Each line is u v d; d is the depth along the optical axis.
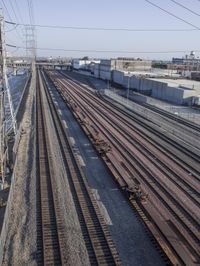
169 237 15.55
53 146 30.31
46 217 17.55
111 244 15.28
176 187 22.08
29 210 18.34
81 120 41.66
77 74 145.25
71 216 17.72
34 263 13.95
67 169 24.62
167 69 129.00
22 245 15.16
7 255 14.46
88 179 22.91
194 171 25.44
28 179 22.56
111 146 31.08
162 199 20.02
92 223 17.06
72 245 15.16
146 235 16.25
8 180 22.03
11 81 107.56
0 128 20.16
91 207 18.73
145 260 14.34
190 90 57.22
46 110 50.06
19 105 52.25
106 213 18.20
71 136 34.50
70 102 57.47
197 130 39.34
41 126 38.16
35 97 64.25
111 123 42.16
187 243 15.52
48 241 15.41
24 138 32.94
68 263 13.92
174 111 51.12
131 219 17.70
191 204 19.72
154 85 68.12
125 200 19.94
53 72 156.50
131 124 41.91
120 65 106.75
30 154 27.91
